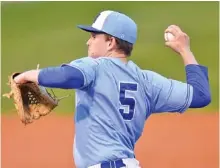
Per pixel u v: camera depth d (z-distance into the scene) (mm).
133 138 12492
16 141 31812
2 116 35562
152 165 28297
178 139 31734
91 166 12008
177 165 28438
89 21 55875
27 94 12508
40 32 53844
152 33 52656
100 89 12008
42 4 58625
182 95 12812
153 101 12797
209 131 33125
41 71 11461
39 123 34500
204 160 29000
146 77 12820
